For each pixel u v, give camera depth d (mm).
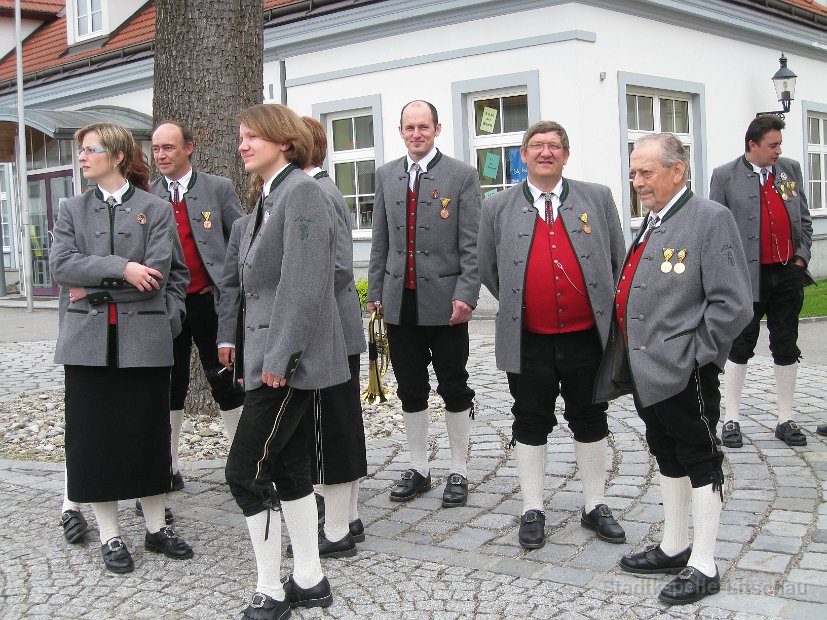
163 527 4109
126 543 4242
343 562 3920
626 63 11477
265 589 3377
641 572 3664
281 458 3459
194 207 4867
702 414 3428
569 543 4047
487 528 4289
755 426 5934
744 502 4453
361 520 4430
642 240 3570
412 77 12070
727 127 13594
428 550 4035
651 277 3465
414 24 11953
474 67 11484
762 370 7891
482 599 3484
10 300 16766
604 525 4062
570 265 4004
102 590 3699
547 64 10883
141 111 16125
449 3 11477
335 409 3896
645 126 12102
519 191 4188
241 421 3334
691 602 3365
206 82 6488
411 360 4797
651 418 3580
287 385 3270
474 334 10391
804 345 9219
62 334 3955
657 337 3420
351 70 12695
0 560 4051
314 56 13180
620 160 11398
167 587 3717
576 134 10734
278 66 13664
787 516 4234
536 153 3988
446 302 4656
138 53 15883
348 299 4051
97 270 3818
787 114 15305
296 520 3463
